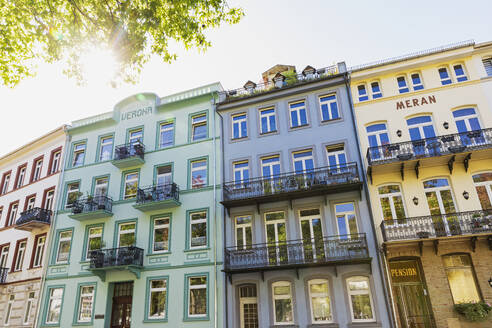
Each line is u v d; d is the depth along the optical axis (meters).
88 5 10.28
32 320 18.94
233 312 15.12
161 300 16.72
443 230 13.34
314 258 14.65
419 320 13.05
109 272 18.08
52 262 19.86
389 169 14.96
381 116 16.41
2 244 23.42
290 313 14.61
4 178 27.19
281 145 17.66
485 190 13.88
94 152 22.23
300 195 15.77
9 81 10.48
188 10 9.93
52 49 10.34
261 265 15.08
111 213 19.28
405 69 16.80
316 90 18.14
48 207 22.52
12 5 9.62
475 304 12.16
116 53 10.48
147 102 22.14
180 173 19.11
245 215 16.88
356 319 13.61
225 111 19.75
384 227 13.73
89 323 17.30
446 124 15.16
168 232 17.97
